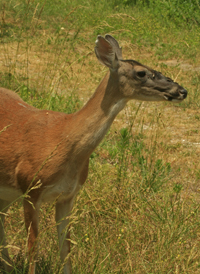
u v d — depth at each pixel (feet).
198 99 74.90
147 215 38.06
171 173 48.37
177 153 53.47
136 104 71.26
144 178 43.50
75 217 26.94
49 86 50.88
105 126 28.25
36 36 103.35
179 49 108.17
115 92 28.32
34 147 28.19
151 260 33.53
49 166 27.78
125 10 140.67
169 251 33.68
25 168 28.27
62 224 30.60
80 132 27.94
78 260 31.65
